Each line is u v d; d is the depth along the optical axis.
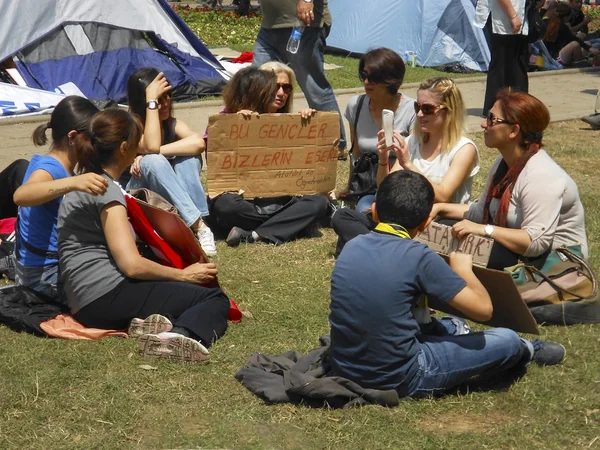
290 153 6.95
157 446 3.97
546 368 4.73
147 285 5.01
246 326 5.29
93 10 12.06
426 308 4.47
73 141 5.03
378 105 7.11
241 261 6.50
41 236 5.18
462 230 5.04
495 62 11.85
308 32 9.01
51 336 5.02
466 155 6.07
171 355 4.76
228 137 6.79
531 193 5.26
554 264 5.34
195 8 24.59
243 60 15.00
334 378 4.27
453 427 4.16
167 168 6.55
